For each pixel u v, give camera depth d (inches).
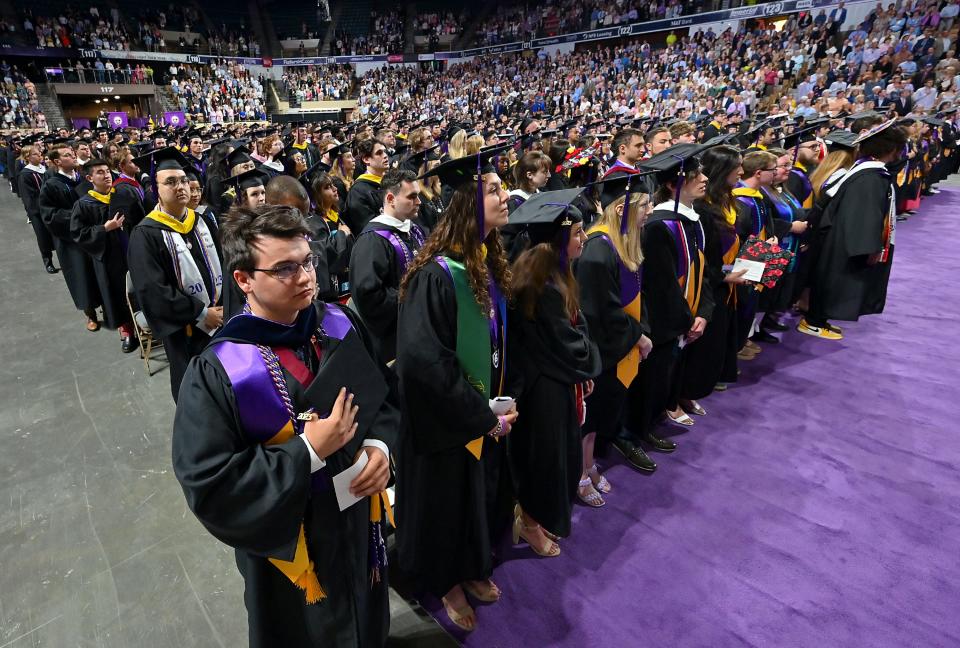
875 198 153.5
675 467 119.4
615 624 82.9
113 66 911.0
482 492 77.9
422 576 80.5
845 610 84.3
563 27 939.3
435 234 72.7
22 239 349.4
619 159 168.1
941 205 376.2
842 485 112.2
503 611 85.5
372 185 173.9
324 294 118.7
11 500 108.9
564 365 82.0
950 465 117.6
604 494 111.7
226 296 108.0
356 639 58.6
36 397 150.1
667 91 631.2
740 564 93.4
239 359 49.3
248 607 57.9
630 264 99.7
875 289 168.9
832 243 166.9
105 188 176.1
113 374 164.1
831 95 505.4
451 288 70.7
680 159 108.1
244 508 46.9
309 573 53.8
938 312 201.0
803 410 139.9
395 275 115.8
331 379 52.2
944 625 81.5
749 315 148.4
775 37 655.1
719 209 125.3
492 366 77.5
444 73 1116.5
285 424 50.3
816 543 97.5
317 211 150.3
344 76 1157.7
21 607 85.0
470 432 70.7
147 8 1081.4
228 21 1250.0
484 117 776.9
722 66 658.2
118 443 128.4
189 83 964.0
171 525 102.8
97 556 95.1
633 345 100.7
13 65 825.5
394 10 1273.4
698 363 130.6
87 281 190.7
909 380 153.7
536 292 80.7
